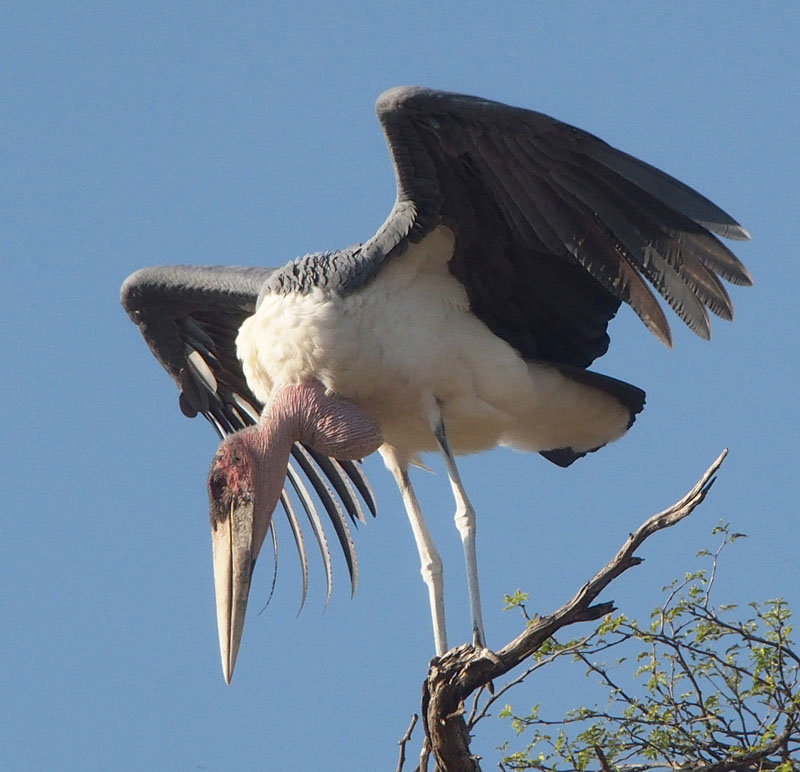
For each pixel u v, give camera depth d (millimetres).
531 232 11180
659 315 10898
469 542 10953
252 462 11430
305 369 11391
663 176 10305
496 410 11594
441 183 11039
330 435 11352
